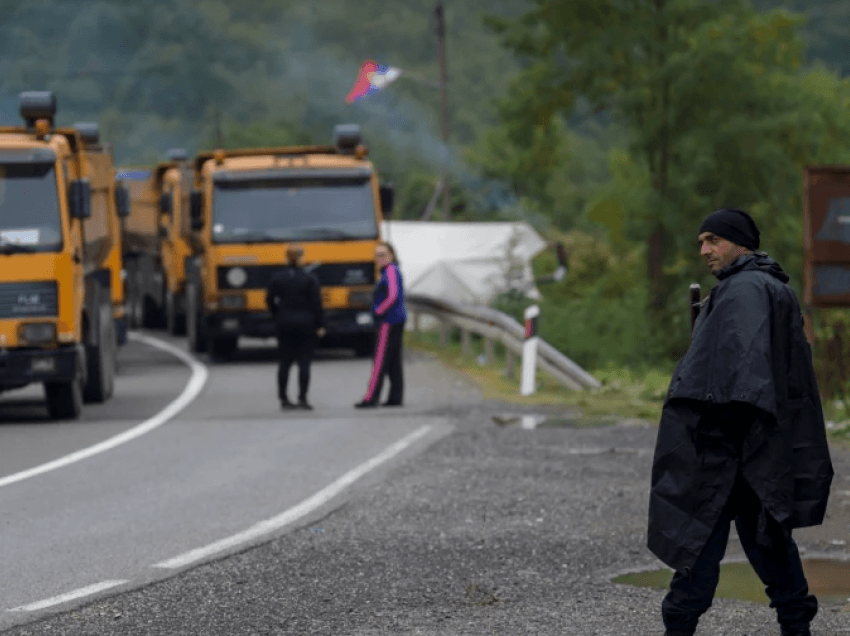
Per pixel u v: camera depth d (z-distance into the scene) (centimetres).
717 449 1612
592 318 10788
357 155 7375
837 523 2717
